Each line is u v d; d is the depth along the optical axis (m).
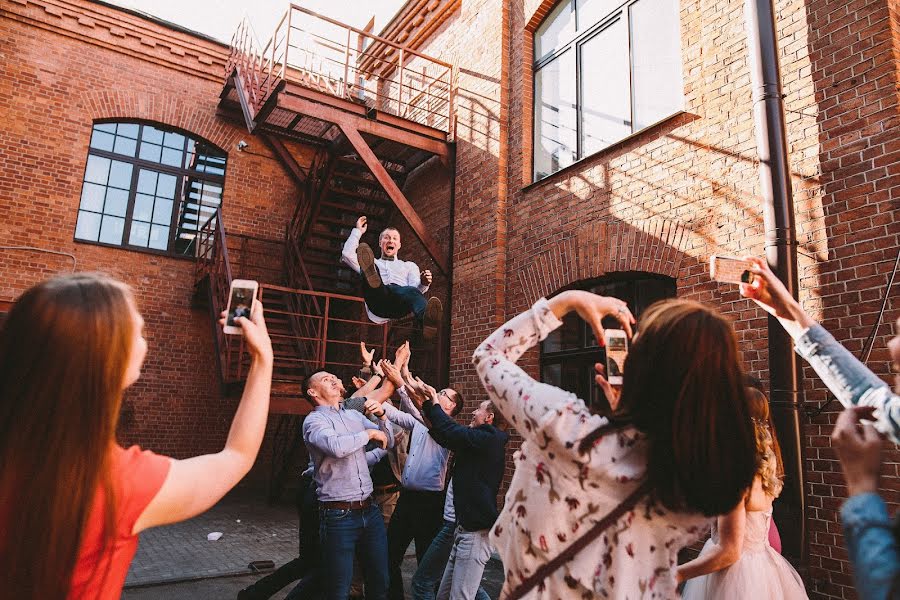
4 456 0.89
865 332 3.83
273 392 6.98
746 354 4.50
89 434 0.93
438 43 9.38
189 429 9.86
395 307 4.97
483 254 7.45
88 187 9.82
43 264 9.10
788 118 4.46
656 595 1.15
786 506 3.68
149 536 6.68
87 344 0.95
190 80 10.73
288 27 7.71
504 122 7.62
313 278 10.26
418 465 4.21
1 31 9.26
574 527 1.14
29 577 0.87
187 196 10.64
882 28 3.98
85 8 9.86
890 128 3.87
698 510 1.12
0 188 8.91
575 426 1.15
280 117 10.45
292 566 3.93
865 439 1.00
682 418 1.08
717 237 4.90
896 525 0.91
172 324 10.06
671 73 5.70
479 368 1.33
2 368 0.94
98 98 9.88
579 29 6.96
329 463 3.47
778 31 4.60
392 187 7.91
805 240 4.23
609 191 5.98
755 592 2.16
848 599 3.65
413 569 5.69
